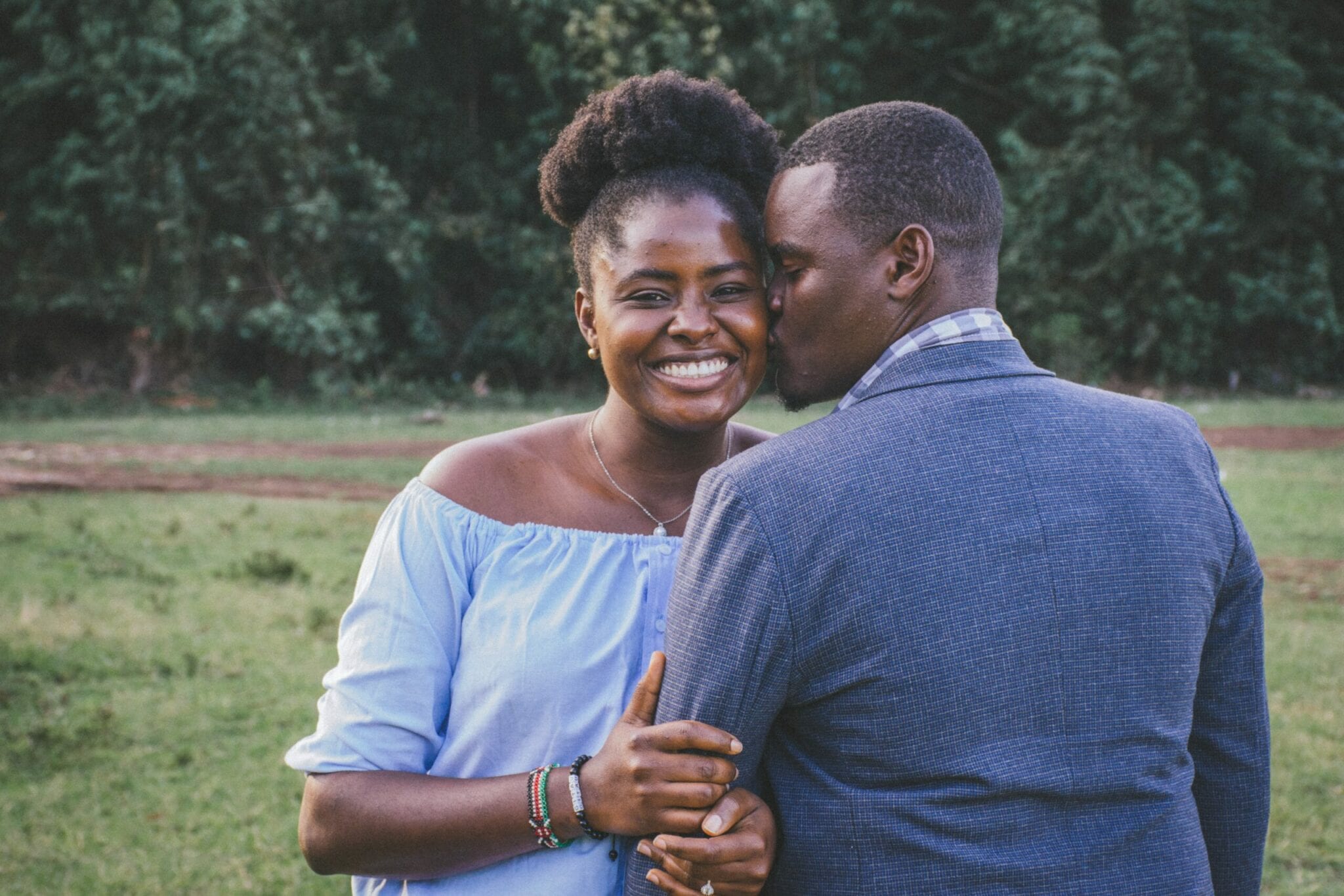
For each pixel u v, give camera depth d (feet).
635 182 5.24
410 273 84.53
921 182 4.72
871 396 4.70
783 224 4.93
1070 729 4.25
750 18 88.53
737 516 4.44
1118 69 91.04
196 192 79.51
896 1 94.43
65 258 79.51
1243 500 36.42
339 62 87.25
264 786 15.35
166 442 54.29
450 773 5.14
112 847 13.62
